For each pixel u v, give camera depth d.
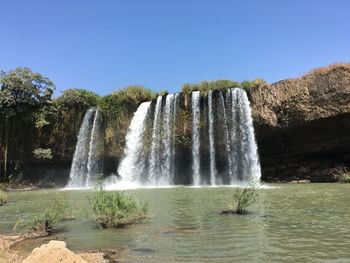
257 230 11.92
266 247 9.92
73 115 42.03
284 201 18.53
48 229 12.92
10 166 42.19
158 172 38.19
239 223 13.12
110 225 13.19
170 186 34.62
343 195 20.48
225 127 35.81
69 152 41.78
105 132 40.69
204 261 8.95
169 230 12.36
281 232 11.54
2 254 9.81
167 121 38.44
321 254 9.16
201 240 10.91
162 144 38.44
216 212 15.74
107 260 9.24
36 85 42.62
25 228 13.75
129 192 27.14
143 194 25.03
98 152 40.59
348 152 32.75
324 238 10.64
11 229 13.91
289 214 14.65
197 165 36.97
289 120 33.06
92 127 41.19
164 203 19.44
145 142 39.09
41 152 40.97
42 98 42.56
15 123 42.38
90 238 11.67
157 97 39.44
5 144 41.88
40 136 42.34
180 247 10.23
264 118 34.03
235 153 35.41
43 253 7.83
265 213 15.02
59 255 7.83
